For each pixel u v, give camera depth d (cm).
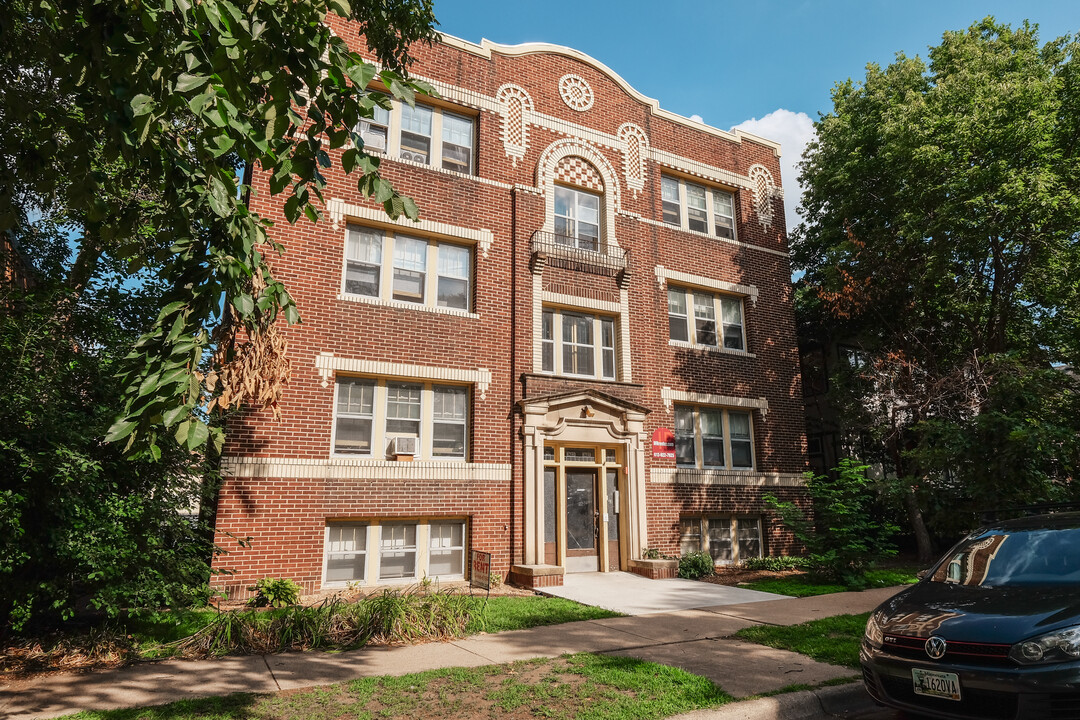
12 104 516
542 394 1461
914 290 1852
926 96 1731
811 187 2200
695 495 1639
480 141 1554
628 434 1552
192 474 867
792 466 1828
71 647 733
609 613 999
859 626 870
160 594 789
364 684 610
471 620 877
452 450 1394
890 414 1845
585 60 1753
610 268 1644
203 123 420
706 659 717
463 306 1473
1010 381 1241
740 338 1880
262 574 1143
